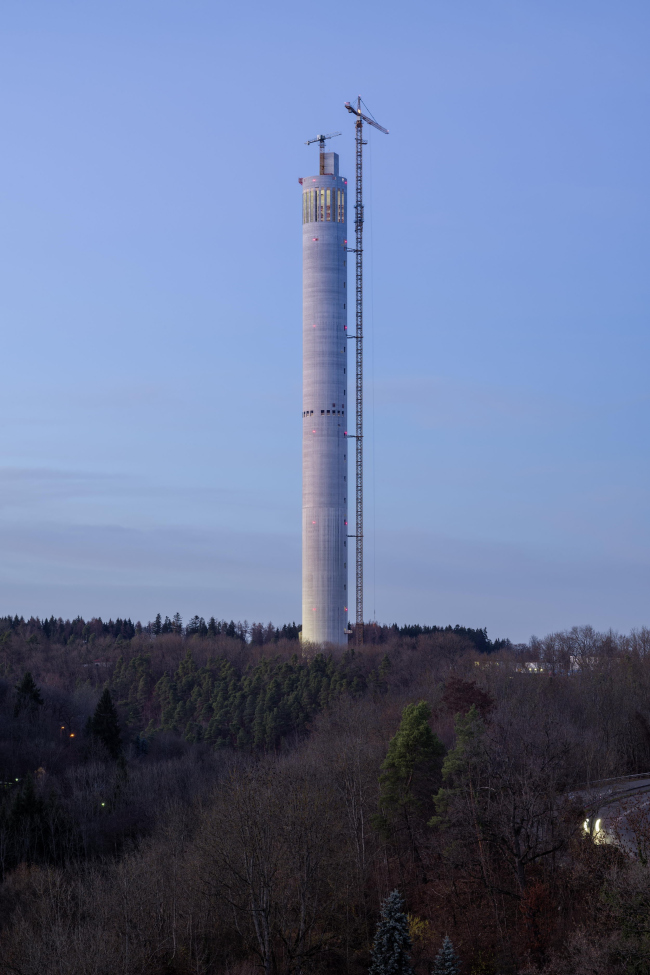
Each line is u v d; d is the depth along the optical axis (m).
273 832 70.62
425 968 70.69
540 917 63.16
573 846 64.50
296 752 153.50
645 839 54.28
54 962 67.88
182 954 77.81
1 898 90.06
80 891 84.44
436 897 79.69
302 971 69.38
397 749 89.75
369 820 91.50
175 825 98.69
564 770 80.31
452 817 75.31
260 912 66.62
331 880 78.06
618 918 49.47
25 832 106.12
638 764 122.56
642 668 169.25
